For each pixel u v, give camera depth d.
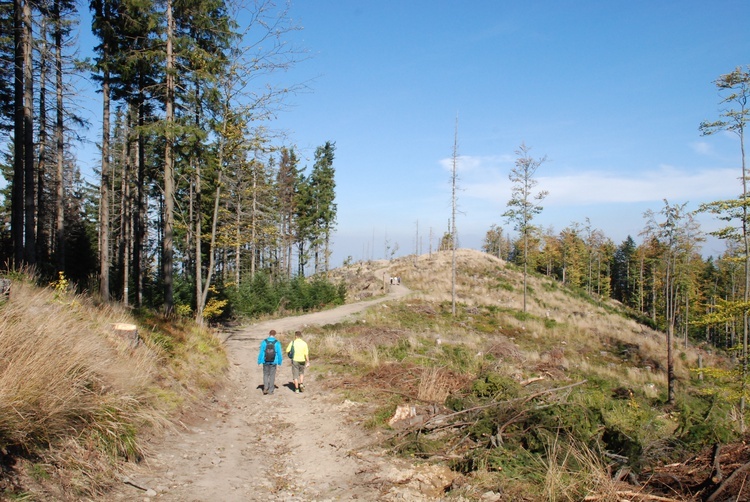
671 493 4.16
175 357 9.75
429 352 15.76
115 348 7.48
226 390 10.36
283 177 48.56
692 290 45.00
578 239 75.69
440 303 38.06
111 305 10.85
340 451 6.53
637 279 68.25
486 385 8.08
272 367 10.55
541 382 10.12
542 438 5.70
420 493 5.02
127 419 5.59
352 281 56.50
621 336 34.41
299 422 8.18
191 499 4.56
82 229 29.16
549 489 4.39
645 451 5.27
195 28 15.62
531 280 54.81
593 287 77.50
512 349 19.89
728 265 42.25
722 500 3.75
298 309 35.88
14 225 16.61
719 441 4.89
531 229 35.44
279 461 6.18
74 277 25.92
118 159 29.42
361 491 5.11
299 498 4.92
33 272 10.25
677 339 41.59
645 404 10.78
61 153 19.92
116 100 20.08
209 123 15.15
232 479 5.29
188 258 29.78
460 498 4.68
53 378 4.82
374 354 13.38
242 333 22.33
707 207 17.77
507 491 4.66
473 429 6.48
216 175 16.84
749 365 16.59
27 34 15.09
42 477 3.90
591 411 6.66
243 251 41.06
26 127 14.95
